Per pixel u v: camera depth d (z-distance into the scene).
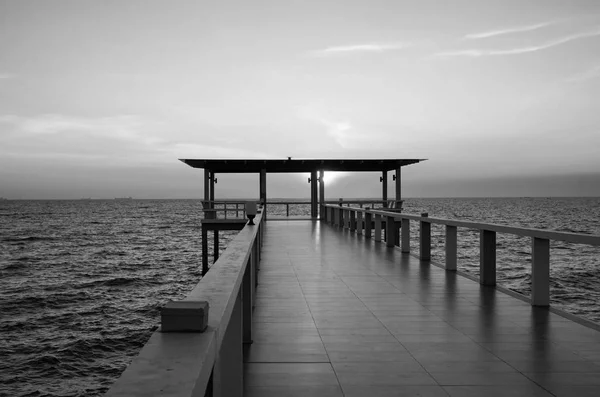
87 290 23.59
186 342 1.39
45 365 13.15
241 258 3.13
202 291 2.09
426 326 5.04
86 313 18.83
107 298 21.67
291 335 4.72
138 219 107.31
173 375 1.14
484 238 7.30
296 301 6.25
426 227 9.96
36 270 30.47
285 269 8.91
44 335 15.90
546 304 5.89
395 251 11.60
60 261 34.75
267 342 4.49
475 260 28.06
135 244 47.28
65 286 24.67
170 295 22.38
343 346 4.37
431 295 6.61
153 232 64.38
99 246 45.59
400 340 4.55
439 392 3.34
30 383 11.98
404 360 3.99
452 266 8.62
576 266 25.69
